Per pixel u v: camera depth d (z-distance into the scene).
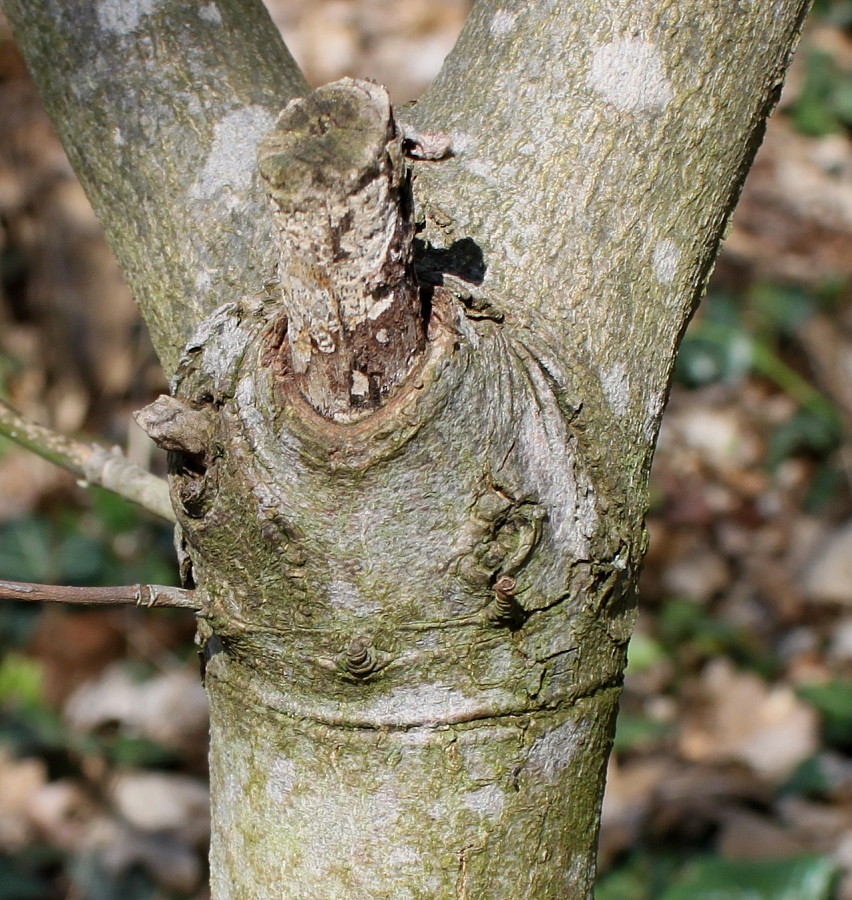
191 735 1.86
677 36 0.73
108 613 2.03
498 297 0.70
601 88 0.72
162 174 0.74
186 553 0.71
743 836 1.57
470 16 0.77
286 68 0.77
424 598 0.67
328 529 0.67
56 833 1.69
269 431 0.67
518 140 0.72
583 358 0.70
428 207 0.71
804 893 1.31
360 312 0.65
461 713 0.68
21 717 1.84
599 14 0.73
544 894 0.69
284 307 0.66
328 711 0.68
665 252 0.72
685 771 1.76
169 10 0.76
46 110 0.77
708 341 2.54
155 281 0.74
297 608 0.68
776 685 1.97
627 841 1.60
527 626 0.68
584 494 0.68
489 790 0.68
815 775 1.70
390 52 3.15
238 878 0.70
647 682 1.99
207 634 0.71
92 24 0.76
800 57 3.26
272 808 0.69
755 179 2.98
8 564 2.06
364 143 0.63
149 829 1.68
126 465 0.82
